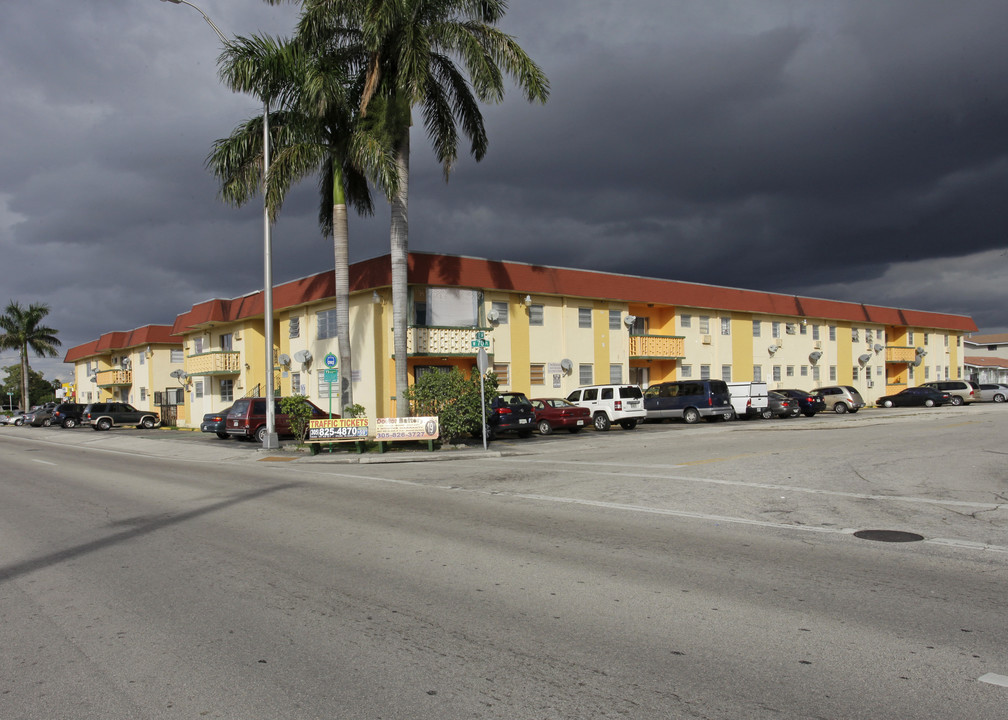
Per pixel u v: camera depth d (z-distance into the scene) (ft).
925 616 18.31
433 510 35.06
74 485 47.83
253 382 119.03
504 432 92.53
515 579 22.31
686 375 125.90
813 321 151.84
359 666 15.51
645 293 116.67
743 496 36.99
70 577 23.24
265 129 74.84
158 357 167.02
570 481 44.32
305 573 23.30
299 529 30.66
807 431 81.41
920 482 40.57
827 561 24.08
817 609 18.98
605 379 111.34
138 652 16.51
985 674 14.70
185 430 136.56
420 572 23.27
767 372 140.56
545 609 19.29
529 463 56.75
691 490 39.24
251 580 22.52
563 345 106.52
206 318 124.26
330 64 72.23
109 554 26.43
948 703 13.39
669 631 17.44
